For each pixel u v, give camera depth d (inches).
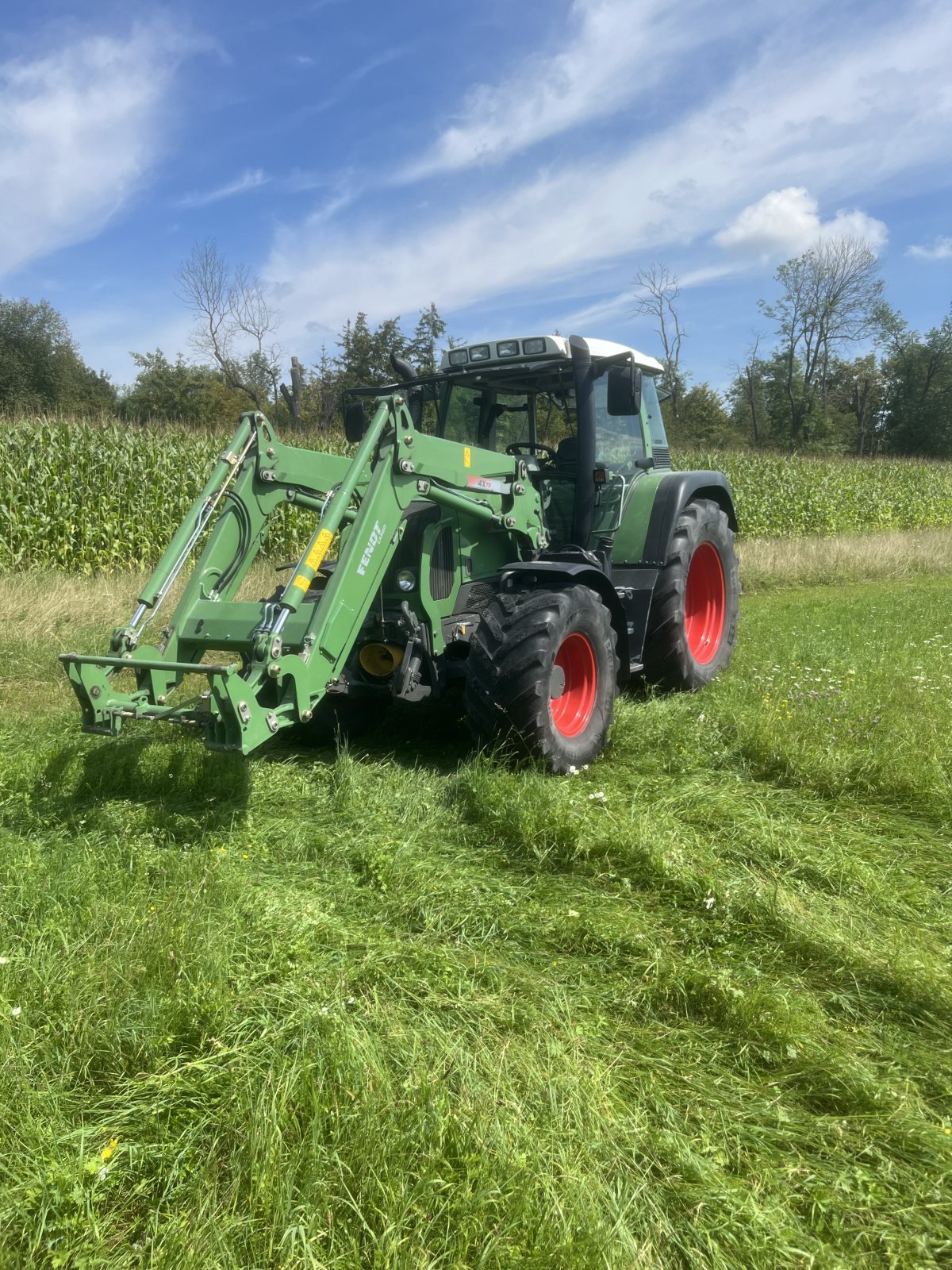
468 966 104.2
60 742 184.9
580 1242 64.4
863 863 129.3
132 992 94.2
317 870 132.6
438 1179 69.2
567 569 177.0
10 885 118.6
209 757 169.6
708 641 259.4
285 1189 68.1
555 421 221.0
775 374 2197.3
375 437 158.2
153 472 415.8
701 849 133.6
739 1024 93.3
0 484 386.0
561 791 152.3
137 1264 65.9
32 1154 73.7
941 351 2253.9
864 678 227.3
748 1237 67.1
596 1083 82.1
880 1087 82.7
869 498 776.9
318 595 187.9
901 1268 65.9
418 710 219.8
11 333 1630.2
